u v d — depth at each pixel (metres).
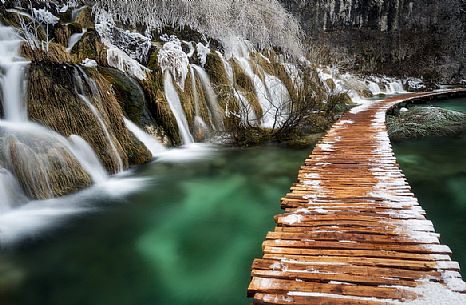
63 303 3.63
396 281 2.96
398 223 4.07
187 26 13.78
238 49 15.22
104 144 7.52
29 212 5.57
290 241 3.71
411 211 4.41
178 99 10.45
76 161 6.67
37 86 6.84
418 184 7.50
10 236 4.84
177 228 5.34
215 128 11.65
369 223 4.08
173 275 4.15
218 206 6.18
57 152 6.38
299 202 4.80
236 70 13.73
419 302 2.68
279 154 9.59
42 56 8.18
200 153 9.55
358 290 2.86
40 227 5.13
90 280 4.01
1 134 5.86
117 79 9.06
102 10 11.40
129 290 3.87
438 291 2.82
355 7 32.12
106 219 5.51
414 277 3.02
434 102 23.88
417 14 34.31
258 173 7.99
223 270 4.28
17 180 5.67
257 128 11.50
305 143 10.60
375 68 33.03
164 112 9.66
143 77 9.79
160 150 9.30
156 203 6.23
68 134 6.96
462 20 35.06
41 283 3.92
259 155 9.49
